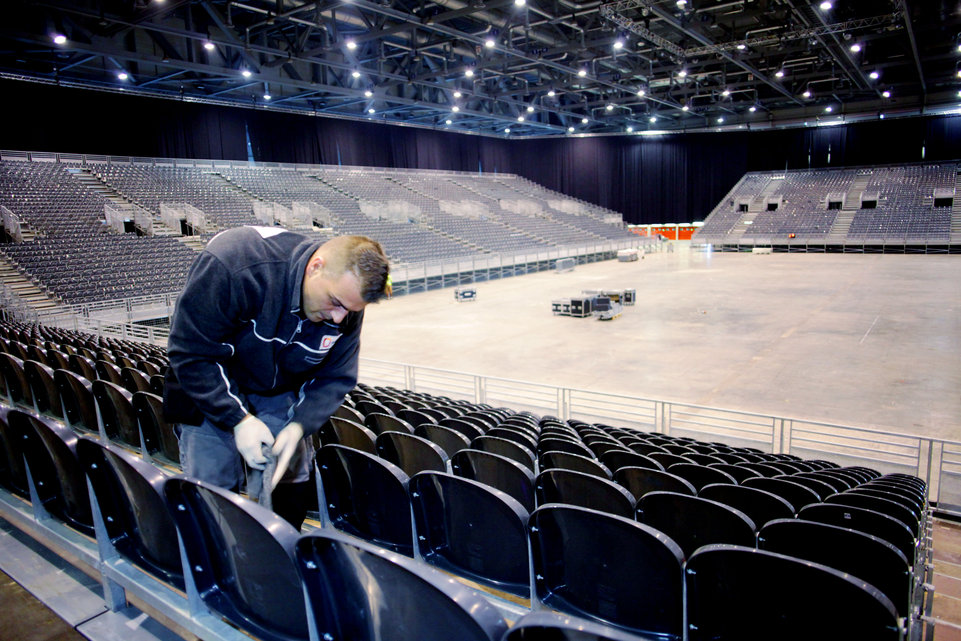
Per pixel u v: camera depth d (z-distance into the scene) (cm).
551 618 112
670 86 3167
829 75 2858
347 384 214
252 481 213
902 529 272
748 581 165
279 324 184
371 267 170
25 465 267
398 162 3725
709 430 851
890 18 1856
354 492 264
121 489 207
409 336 1540
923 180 3672
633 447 532
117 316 1590
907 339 1319
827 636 157
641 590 194
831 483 450
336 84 2658
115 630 210
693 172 4288
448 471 342
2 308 1417
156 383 488
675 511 265
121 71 2081
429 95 3111
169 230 2256
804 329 1466
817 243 3581
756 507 313
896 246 3362
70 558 258
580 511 195
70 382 475
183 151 2653
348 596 151
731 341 1368
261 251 178
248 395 208
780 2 1897
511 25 1925
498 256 2927
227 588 187
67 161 2298
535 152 4475
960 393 944
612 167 4406
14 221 1816
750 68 2433
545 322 1700
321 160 3281
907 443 769
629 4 1753
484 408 757
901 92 3481
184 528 182
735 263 3181
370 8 1614
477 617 121
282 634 173
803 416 875
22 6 1603
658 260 3553
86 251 1861
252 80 2309
